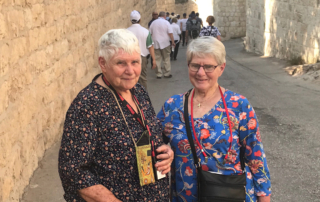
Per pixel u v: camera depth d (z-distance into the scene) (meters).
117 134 1.74
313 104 6.45
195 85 2.02
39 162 3.97
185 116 2.03
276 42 13.30
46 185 3.55
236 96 2.02
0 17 3.07
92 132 1.69
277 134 5.06
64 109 5.05
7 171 2.99
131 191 1.78
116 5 9.19
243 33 23.83
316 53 9.88
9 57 3.23
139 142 1.79
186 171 2.01
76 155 1.66
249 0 16.84
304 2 10.48
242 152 2.05
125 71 1.75
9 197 3.00
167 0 30.94
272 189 3.58
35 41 4.02
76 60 5.72
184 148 2.01
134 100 1.91
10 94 3.21
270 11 13.84
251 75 9.74
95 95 1.73
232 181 1.92
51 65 4.56
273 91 7.64
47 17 4.46
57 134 4.70
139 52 1.80
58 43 4.87
